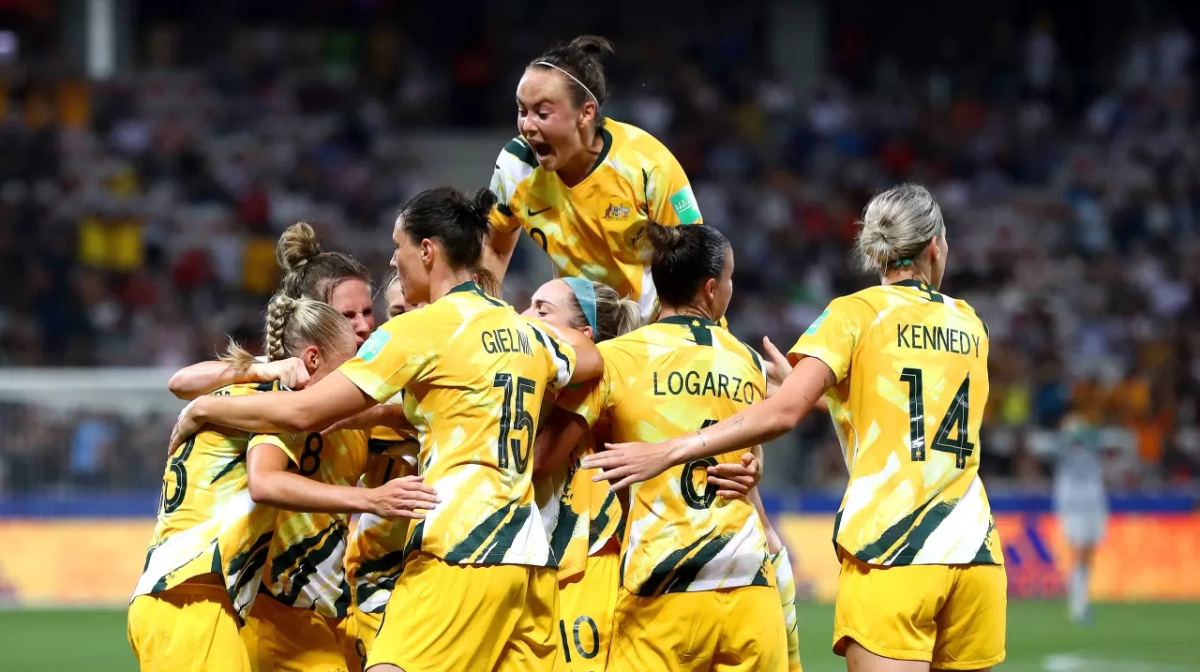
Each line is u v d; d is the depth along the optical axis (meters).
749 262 36.53
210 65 42.94
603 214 10.30
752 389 9.23
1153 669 18.47
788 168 40.72
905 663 8.67
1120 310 36.12
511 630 8.55
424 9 44.97
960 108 43.25
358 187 38.06
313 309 8.98
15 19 40.75
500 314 8.73
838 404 9.17
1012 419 31.25
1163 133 42.50
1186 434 30.91
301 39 43.50
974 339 9.15
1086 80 44.91
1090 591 27.61
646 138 10.40
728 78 43.41
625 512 9.74
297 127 40.00
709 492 8.96
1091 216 39.34
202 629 8.69
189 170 37.41
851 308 8.98
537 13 45.22
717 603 8.88
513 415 8.56
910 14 45.91
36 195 35.22
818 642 20.94
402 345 8.38
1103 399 31.61
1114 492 28.22
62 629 21.97
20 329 31.48
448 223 8.83
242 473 8.84
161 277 34.09
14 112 37.97
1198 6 46.34
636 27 45.31
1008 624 23.48
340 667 9.49
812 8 44.75
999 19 46.19
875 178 40.62
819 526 27.05
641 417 9.05
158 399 26.08
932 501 8.81
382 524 9.82
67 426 25.58
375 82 42.81
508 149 10.57
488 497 8.41
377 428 9.61
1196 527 28.14
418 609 8.35
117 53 41.91
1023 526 27.75
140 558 25.47
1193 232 39.12
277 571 9.23
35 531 25.31
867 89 44.94
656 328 9.24
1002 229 38.81
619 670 9.06
